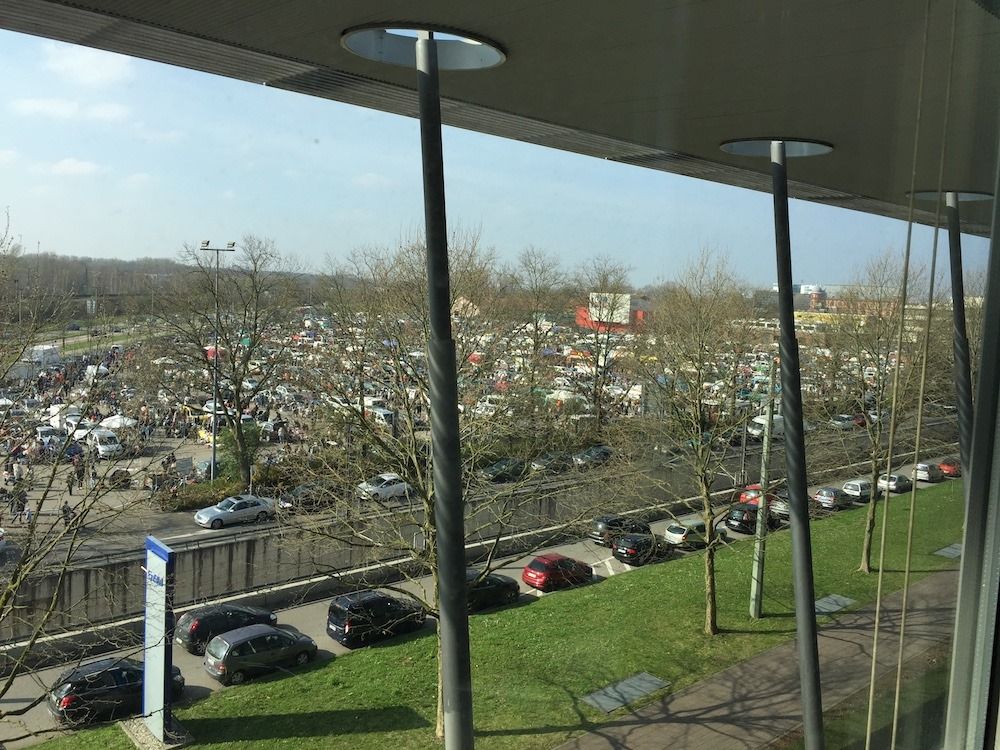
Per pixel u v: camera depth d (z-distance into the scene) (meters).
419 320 13.87
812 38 5.16
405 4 4.56
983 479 4.29
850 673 11.07
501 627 15.61
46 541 12.82
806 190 10.21
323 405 14.45
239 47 5.35
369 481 13.86
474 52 5.84
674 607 16.45
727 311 17.47
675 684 13.72
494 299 15.01
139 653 13.71
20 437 12.90
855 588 13.38
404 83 6.15
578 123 7.41
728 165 9.10
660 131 7.68
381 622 15.19
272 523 17.14
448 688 4.93
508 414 14.25
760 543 17.03
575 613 16.16
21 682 12.98
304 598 16.73
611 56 5.55
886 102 6.35
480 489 13.62
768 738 12.12
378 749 11.69
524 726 12.59
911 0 4.47
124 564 14.62
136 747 11.38
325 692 13.19
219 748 11.55
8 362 12.18
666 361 17.22
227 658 13.49
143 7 4.66
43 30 5.10
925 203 4.81
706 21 4.93
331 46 5.30
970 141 4.49
